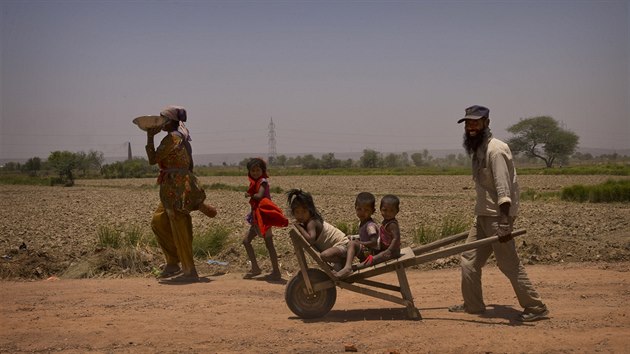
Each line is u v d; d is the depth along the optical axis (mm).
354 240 7031
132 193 39969
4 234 15398
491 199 6922
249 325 6707
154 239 11688
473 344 5910
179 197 9172
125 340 6148
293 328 6566
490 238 6668
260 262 10680
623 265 10383
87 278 9633
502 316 7105
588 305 7578
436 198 31766
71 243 13422
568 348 5762
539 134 137625
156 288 8727
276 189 39875
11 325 6711
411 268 10297
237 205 26734
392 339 6113
